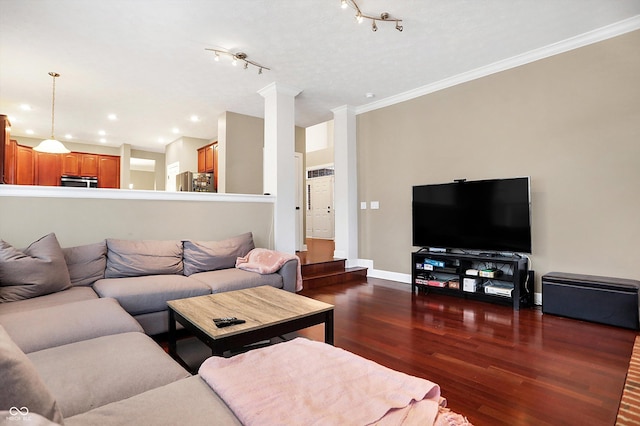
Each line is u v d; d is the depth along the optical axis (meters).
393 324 2.97
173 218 3.57
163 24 2.96
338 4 2.72
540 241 3.56
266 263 3.36
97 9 2.72
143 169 10.31
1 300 2.11
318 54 3.56
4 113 5.46
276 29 3.07
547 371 2.09
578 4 2.73
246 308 2.11
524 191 3.52
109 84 4.29
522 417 1.63
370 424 0.88
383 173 5.05
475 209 3.87
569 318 3.10
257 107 5.25
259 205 4.23
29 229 2.82
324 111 5.54
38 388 0.76
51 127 6.33
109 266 2.88
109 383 1.12
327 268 4.87
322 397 1.00
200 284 2.78
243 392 1.00
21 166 6.91
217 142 6.16
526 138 3.65
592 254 3.24
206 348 2.49
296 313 2.01
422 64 3.83
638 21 2.96
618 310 2.85
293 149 4.52
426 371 2.10
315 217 9.94
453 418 0.97
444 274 4.34
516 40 3.31
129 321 1.77
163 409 0.94
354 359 1.26
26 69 3.84
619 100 3.10
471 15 2.88
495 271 3.66
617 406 1.72
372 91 4.66
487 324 2.96
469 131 4.11
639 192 3.00
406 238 4.77
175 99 4.88
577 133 3.33
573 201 3.35
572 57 3.35
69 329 1.57
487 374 2.06
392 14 2.85
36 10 2.72
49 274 2.35
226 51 3.46
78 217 3.04
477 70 3.97
